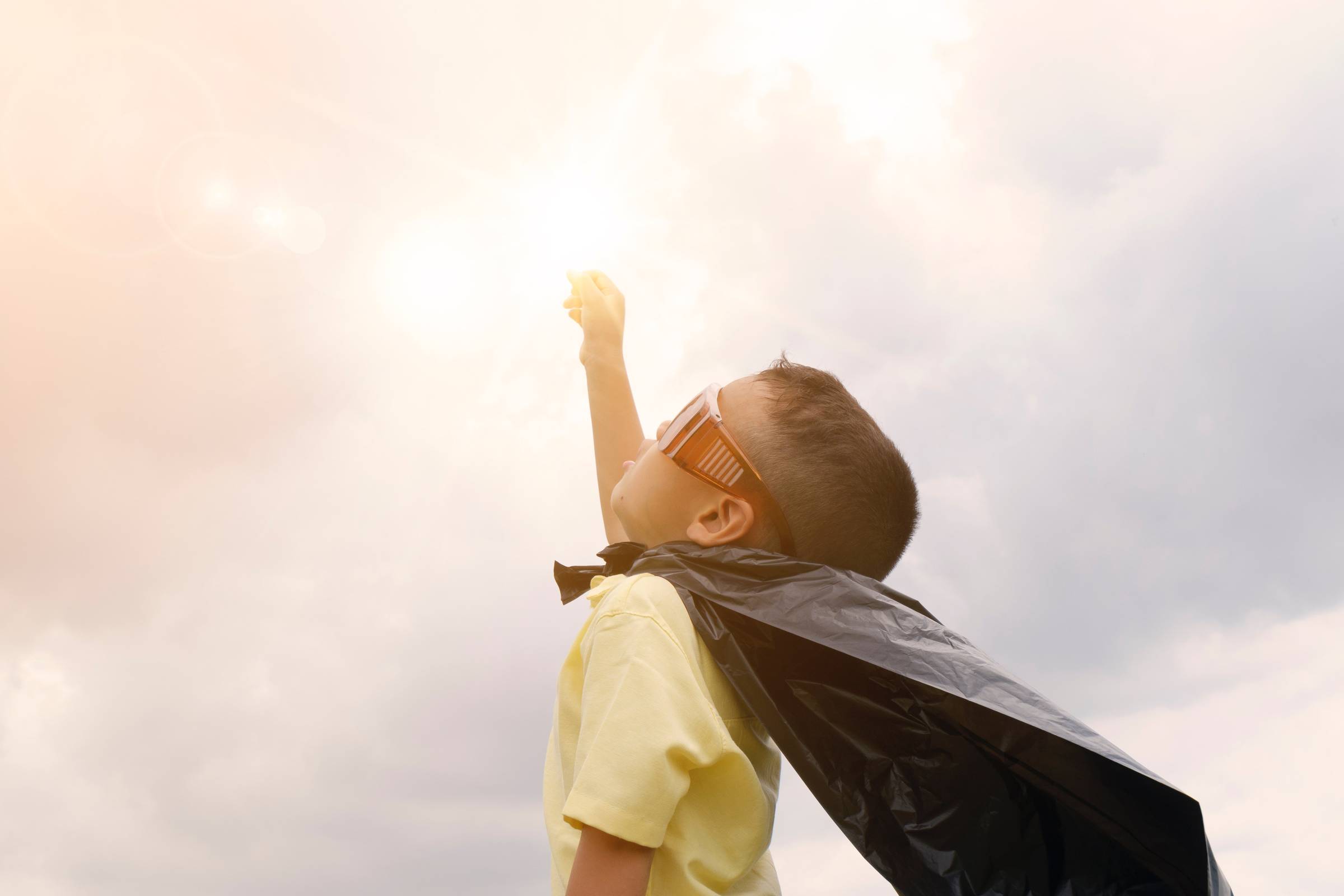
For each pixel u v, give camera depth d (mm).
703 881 1183
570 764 1311
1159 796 1068
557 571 1761
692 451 1434
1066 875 1169
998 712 1136
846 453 1430
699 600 1302
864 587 1312
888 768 1224
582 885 1065
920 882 1188
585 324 2061
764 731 1369
